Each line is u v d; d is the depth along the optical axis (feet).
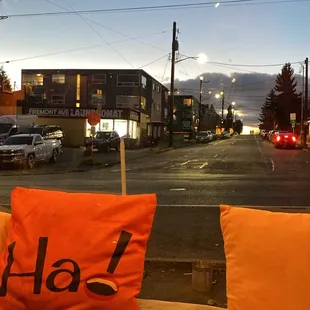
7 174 68.95
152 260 19.44
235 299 8.53
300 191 44.42
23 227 9.34
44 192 9.89
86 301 8.60
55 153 91.35
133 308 8.77
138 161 93.86
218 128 372.38
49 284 8.64
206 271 16.28
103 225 9.08
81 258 8.80
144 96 197.16
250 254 8.55
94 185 50.98
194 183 51.98
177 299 15.55
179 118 293.43
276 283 8.23
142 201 9.38
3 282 8.94
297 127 234.99
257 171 68.18
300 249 8.26
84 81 194.80
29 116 115.34
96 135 120.06
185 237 24.95
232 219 9.01
